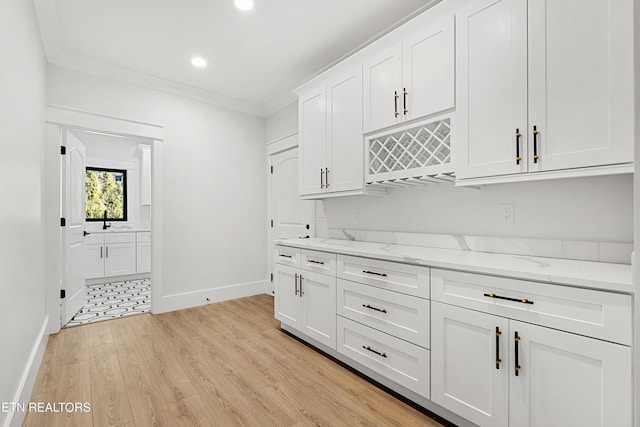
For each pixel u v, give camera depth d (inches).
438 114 73.2
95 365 84.4
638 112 33.7
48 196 105.6
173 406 66.5
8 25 55.8
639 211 34.3
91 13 85.6
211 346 97.3
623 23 48.2
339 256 84.9
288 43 101.8
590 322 43.6
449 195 84.7
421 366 64.5
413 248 85.4
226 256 149.7
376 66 87.1
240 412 64.6
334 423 61.1
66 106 108.4
